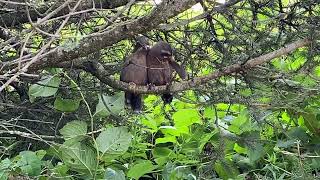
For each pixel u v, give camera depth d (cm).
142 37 685
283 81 639
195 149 780
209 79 628
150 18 574
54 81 691
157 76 657
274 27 633
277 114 817
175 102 892
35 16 670
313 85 666
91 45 608
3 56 651
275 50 618
